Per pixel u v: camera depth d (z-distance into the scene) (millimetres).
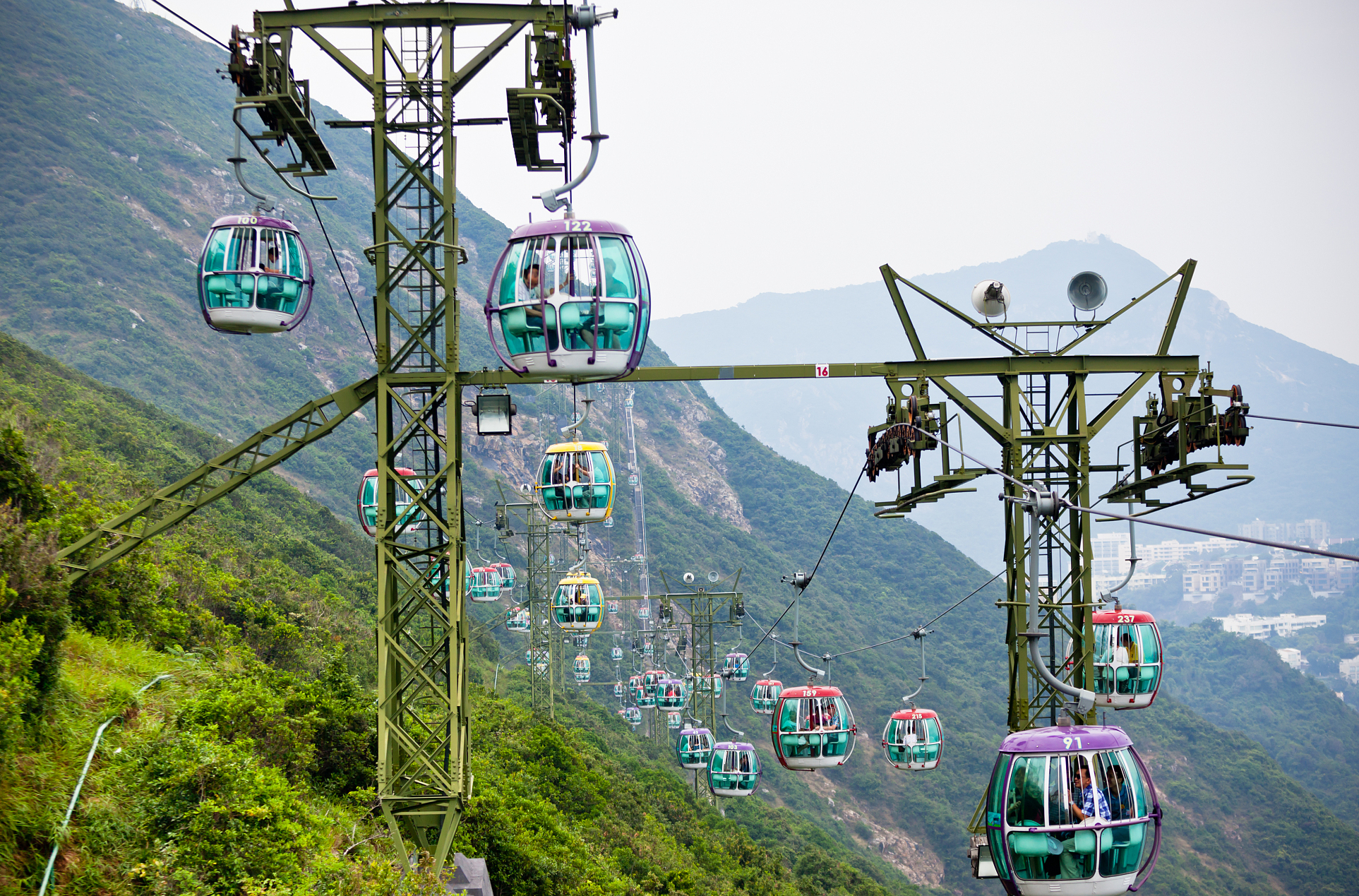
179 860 11320
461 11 16891
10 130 133000
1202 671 194250
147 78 170250
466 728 17578
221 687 16906
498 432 17484
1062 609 18281
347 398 17703
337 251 145000
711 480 162250
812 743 23359
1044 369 18281
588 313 11945
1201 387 17938
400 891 13695
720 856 44312
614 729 67375
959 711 119312
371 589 48125
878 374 18266
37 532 16438
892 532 162000
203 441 63375
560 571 56969
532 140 17641
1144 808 10133
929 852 98062
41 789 10992
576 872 26031
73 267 115562
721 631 102188
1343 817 151250
